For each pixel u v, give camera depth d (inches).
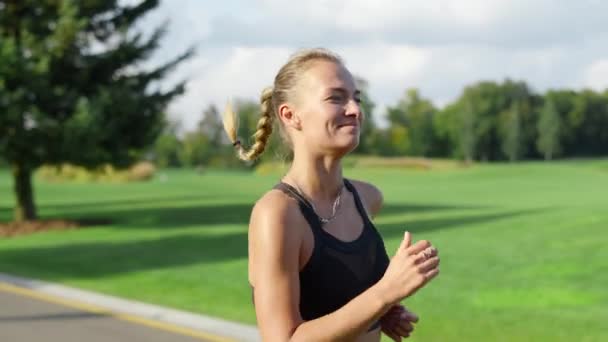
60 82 956.0
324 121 76.2
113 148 961.5
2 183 2412.6
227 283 454.9
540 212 843.4
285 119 79.2
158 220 962.7
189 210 1123.9
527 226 697.6
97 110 918.4
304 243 74.2
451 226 746.8
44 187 1998.0
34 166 942.4
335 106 76.5
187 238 719.7
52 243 748.6
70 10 916.0
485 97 5703.7
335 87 76.7
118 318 359.3
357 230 79.4
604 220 697.0
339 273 75.5
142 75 984.3
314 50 79.3
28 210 1003.3
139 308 381.4
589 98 5659.5
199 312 367.2
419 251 66.6
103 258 600.1
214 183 2235.5
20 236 860.6
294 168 79.0
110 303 398.0
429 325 324.2
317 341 67.4
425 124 5600.4
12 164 959.6
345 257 76.2
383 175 2623.0
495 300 378.6
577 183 1910.7
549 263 488.1
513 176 2331.4
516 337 299.0
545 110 5506.9
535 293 394.6
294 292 72.2
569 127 5600.4
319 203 77.7
